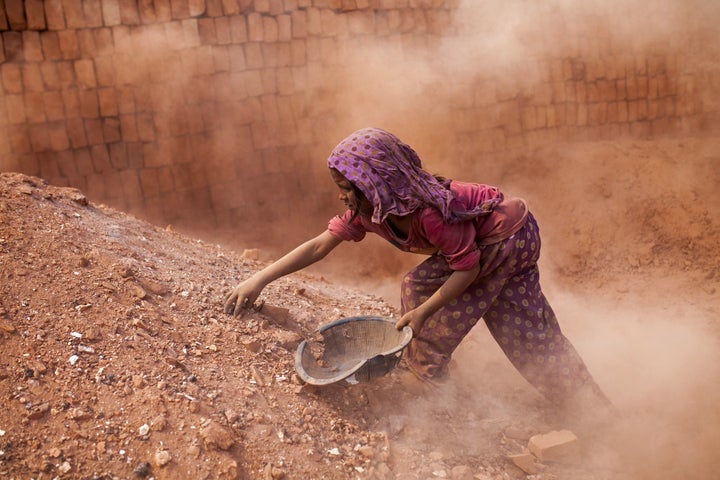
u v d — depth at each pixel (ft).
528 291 9.93
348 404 9.42
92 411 7.79
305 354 9.57
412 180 8.48
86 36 21.94
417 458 8.83
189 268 11.75
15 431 7.39
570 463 9.55
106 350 8.59
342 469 8.21
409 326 9.43
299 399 9.04
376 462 8.49
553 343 10.12
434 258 9.86
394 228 9.12
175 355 8.95
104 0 21.94
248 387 8.86
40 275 9.37
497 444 9.78
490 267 9.39
